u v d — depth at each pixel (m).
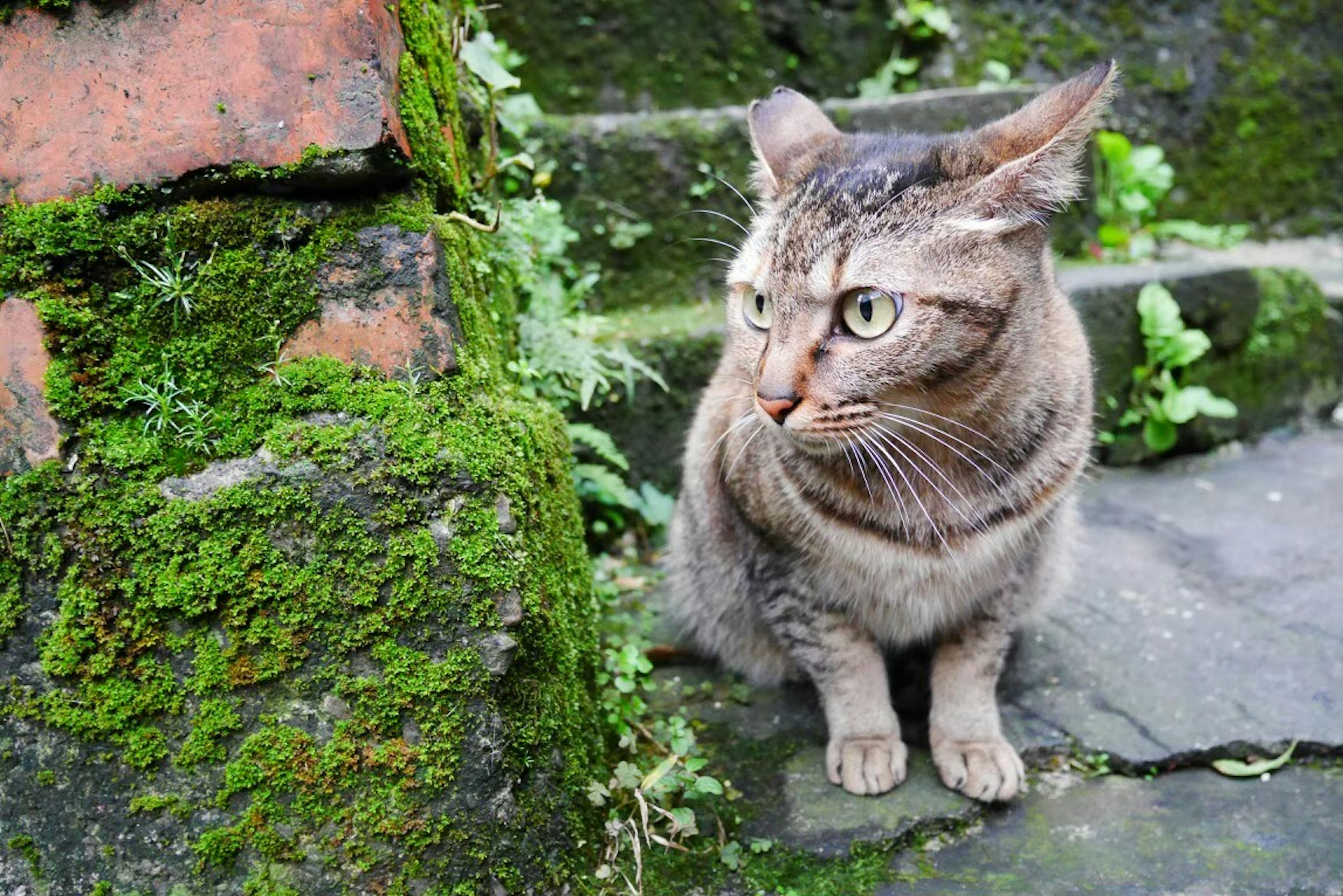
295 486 0.45
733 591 0.65
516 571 0.46
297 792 0.46
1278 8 1.22
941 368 0.51
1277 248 1.24
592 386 0.67
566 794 0.49
